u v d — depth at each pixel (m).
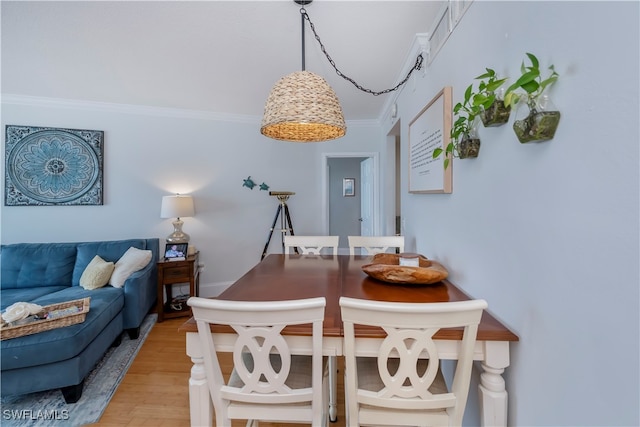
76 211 3.38
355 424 1.00
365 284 1.53
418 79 2.13
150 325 3.00
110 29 1.95
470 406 1.34
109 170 3.48
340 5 1.68
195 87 2.96
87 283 2.66
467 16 1.33
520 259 0.95
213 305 0.91
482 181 1.20
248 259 4.00
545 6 0.81
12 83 2.86
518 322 0.96
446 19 1.61
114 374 2.12
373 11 1.73
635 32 0.56
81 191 3.36
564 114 0.74
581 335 0.70
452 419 0.98
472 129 1.26
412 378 0.95
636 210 0.56
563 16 0.74
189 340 1.09
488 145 1.15
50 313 1.94
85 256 2.98
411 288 1.45
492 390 0.98
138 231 3.59
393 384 0.96
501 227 1.06
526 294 0.92
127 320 2.64
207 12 1.77
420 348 0.92
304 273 1.79
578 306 0.71
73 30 1.96
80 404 1.80
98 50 2.22
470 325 0.89
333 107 1.47
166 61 2.40
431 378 0.94
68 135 3.30
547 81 0.76
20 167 3.19
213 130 3.82
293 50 2.21
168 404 1.80
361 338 1.02
